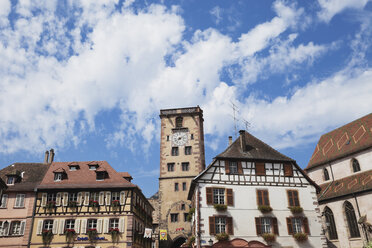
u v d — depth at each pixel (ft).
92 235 103.71
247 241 90.27
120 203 108.68
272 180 99.55
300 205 97.96
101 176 115.85
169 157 154.71
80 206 108.27
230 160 100.17
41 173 122.83
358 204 111.24
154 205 175.73
